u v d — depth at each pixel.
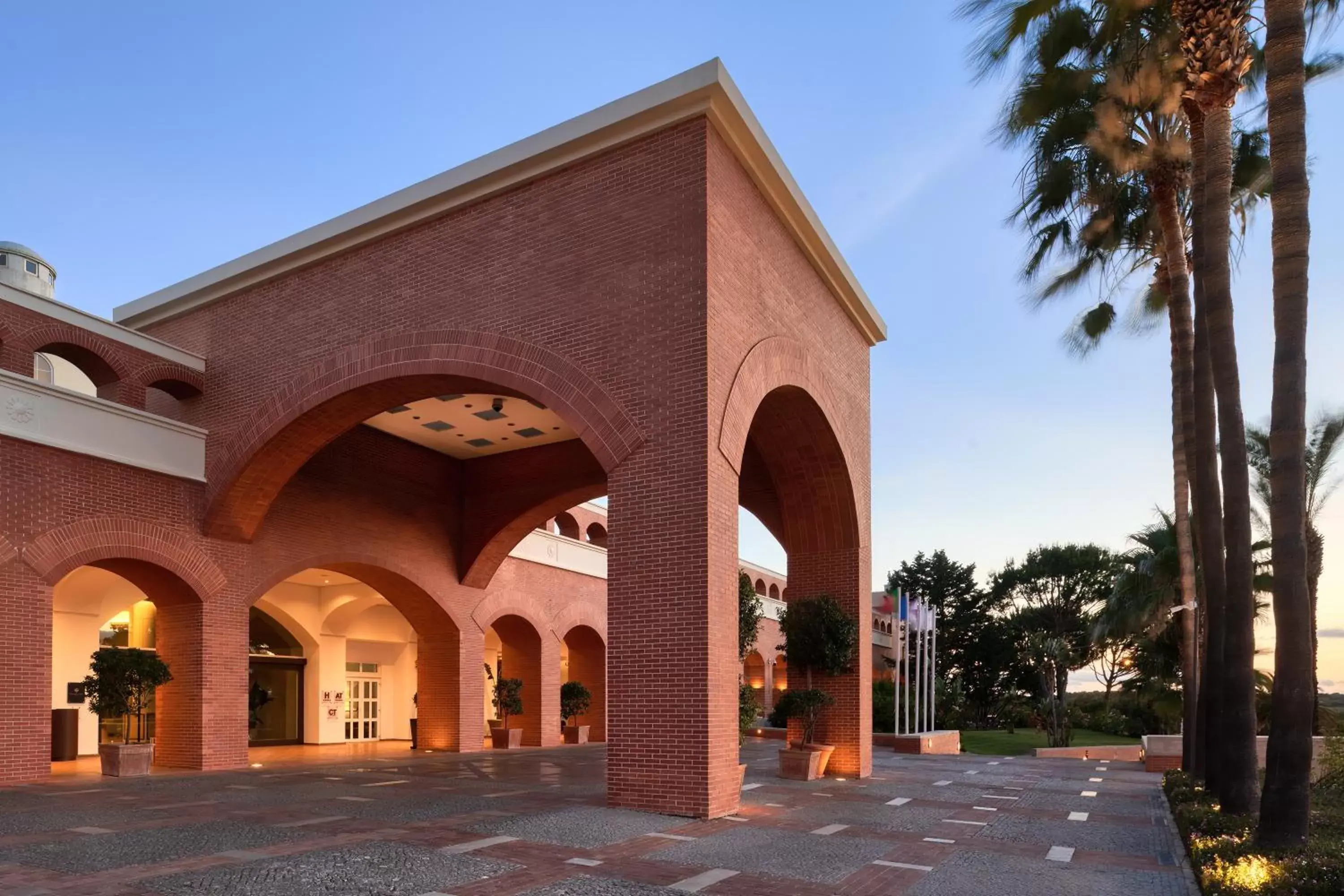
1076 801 13.32
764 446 17.38
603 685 30.06
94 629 21.02
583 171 13.51
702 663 11.17
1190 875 8.04
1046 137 15.14
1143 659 26.89
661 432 12.06
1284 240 8.57
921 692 35.56
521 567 26.02
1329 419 23.53
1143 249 17.72
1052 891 7.43
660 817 10.80
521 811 10.96
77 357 16.36
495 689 25.41
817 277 16.67
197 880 7.06
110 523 15.46
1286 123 8.65
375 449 21.55
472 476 24.06
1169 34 12.27
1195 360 12.82
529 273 13.73
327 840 8.88
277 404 16.41
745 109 12.91
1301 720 7.92
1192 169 14.12
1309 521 22.91
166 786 13.74
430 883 7.14
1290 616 8.06
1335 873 6.50
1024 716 49.06
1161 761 19.20
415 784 14.23
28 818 10.31
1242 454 10.18
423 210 14.88
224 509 17.09
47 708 14.38
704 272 12.14
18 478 14.19
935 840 9.70
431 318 14.65
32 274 26.86
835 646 16.34
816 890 7.32
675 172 12.67
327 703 26.81
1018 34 12.05
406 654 30.06
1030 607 50.91
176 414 17.86
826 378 16.72
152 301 18.33
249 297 17.23
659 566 11.70
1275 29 8.79
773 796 13.20
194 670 16.88
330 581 25.78
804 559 17.97
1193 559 18.12
